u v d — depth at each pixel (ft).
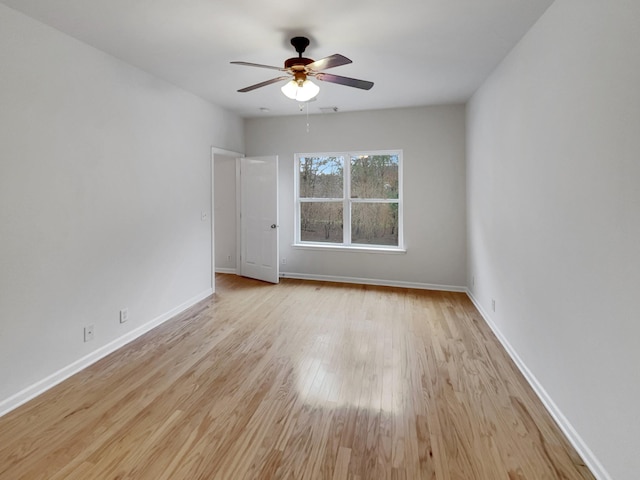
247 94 12.94
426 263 15.43
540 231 7.18
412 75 10.94
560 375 6.27
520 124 8.31
